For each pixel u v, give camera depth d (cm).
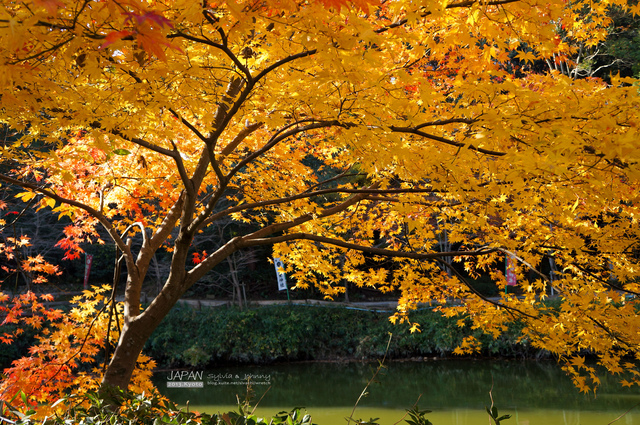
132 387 443
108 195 473
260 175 497
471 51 300
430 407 962
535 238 404
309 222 509
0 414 213
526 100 218
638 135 192
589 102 213
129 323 394
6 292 1600
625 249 372
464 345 469
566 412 884
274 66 208
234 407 1011
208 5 184
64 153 318
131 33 134
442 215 448
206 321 1562
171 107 223
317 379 1293
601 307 372
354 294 1945
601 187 222
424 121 257
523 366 1323
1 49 158
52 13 121
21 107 215
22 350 1278
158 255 1888
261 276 1972
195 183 385
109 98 224
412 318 1548
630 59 1373
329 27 185
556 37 305
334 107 248
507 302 439
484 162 248
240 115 283
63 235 1530
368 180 562
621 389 1033
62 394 406
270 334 1530
